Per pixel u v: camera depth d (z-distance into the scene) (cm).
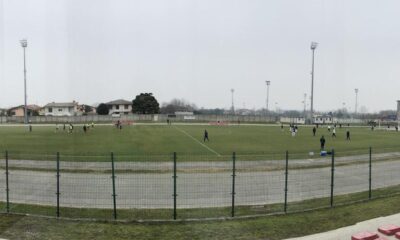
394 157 2977
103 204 1480
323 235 1090
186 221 1221
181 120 12162
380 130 8106
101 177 1977
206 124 10088
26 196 1602
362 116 16088
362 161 2711
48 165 2327
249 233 1109
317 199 1600
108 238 1054
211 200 1548
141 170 2167
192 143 4203
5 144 3969
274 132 6612
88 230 1116
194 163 2464
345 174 2202
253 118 13112
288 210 1409
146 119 12506
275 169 2284
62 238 1045
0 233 1079
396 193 1703
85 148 3550
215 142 4375
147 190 1703
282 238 1067
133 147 3669
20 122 10688
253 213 1369
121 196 1600
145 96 14175
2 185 1795
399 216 1270
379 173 2255
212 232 1116
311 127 9038
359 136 5897
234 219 1251
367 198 1605
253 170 2236
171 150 3412
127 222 1202
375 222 1202
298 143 4372
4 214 1274
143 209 1409
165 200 1538
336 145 4191
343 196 1662
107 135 5425
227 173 2127
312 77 10069
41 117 11281
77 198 1568
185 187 1772
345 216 1289
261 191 1722
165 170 2172
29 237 1049
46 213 1352
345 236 1080
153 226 1166
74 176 2000
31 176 1998
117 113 15262
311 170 2292
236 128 8025
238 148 3700
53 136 5216
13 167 2244
